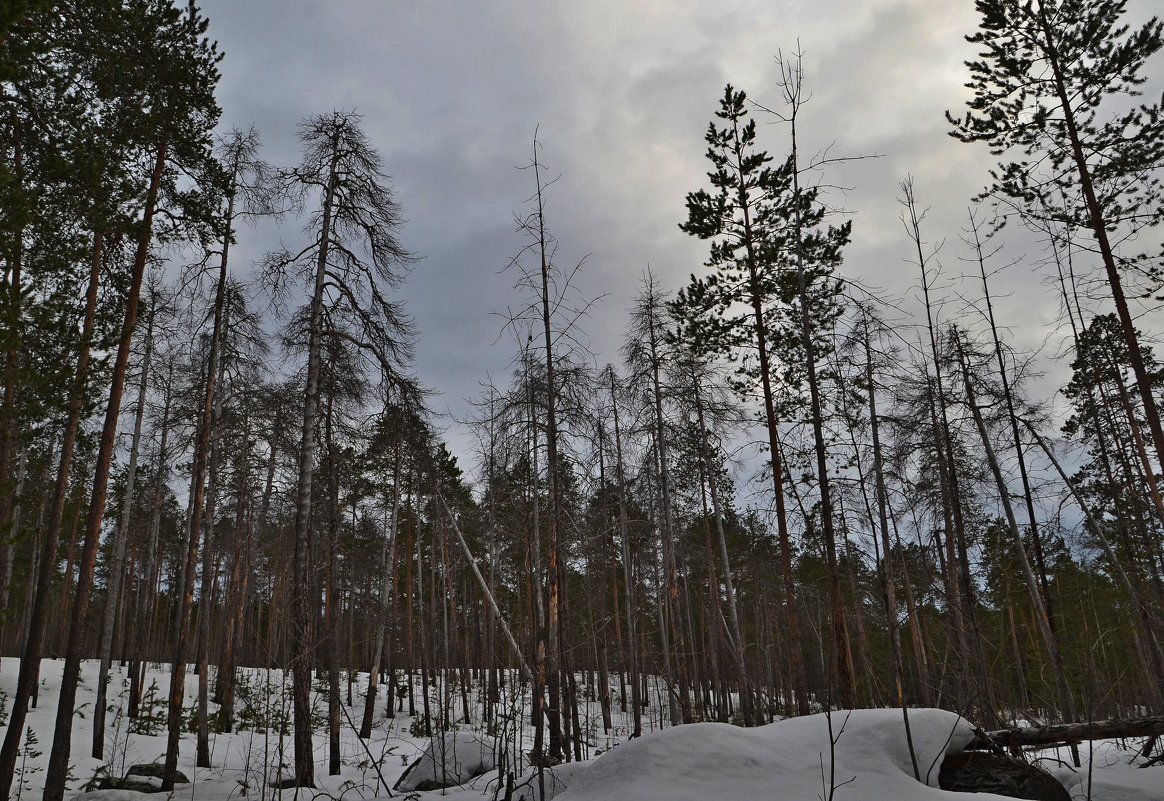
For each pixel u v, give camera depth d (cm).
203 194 1508
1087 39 1516
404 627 2911
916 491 1596
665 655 1831
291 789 1259
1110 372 1956
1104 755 1102
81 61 1212
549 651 1273
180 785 1373
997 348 1797
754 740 775
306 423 1470
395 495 2169
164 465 1981
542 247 1222
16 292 938
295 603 1361
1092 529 1658
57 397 1134
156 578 3362
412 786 1182
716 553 2566
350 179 1577
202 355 1748
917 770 707
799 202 1380
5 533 977
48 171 1092
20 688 1086
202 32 1402
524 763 1245
